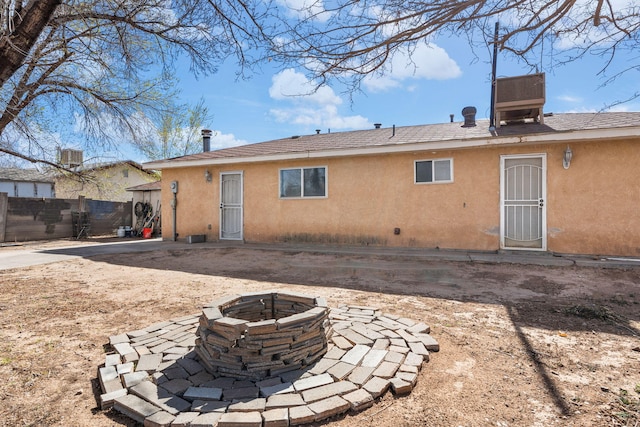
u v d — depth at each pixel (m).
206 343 2.75
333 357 2.91
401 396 2.42
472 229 8.26
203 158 11.08
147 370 2.71
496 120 9.00
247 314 3.28
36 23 2.65
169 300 4.88
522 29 2.76
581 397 2.37
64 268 7.30
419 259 7.67
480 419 2.15
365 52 2.84
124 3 3.43
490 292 5.12
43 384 2.64
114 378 2.62
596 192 7.26
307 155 9.50
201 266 7.47
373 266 7.11
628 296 4.83
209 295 5.13
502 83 8.65
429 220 8.64
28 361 3.02
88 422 2.19
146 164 11.78
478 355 3.05
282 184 10.27
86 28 4.11
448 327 3.73
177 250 9.55
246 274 6.62
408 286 5.54
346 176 9.46
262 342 2.61
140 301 4.84
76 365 2.95
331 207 9.65
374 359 2.85
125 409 2.27
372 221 9.20
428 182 8.63
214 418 2.11
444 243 8.51
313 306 3.17
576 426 2.06
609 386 2.50
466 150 8.28
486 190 8.13
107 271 6.98
